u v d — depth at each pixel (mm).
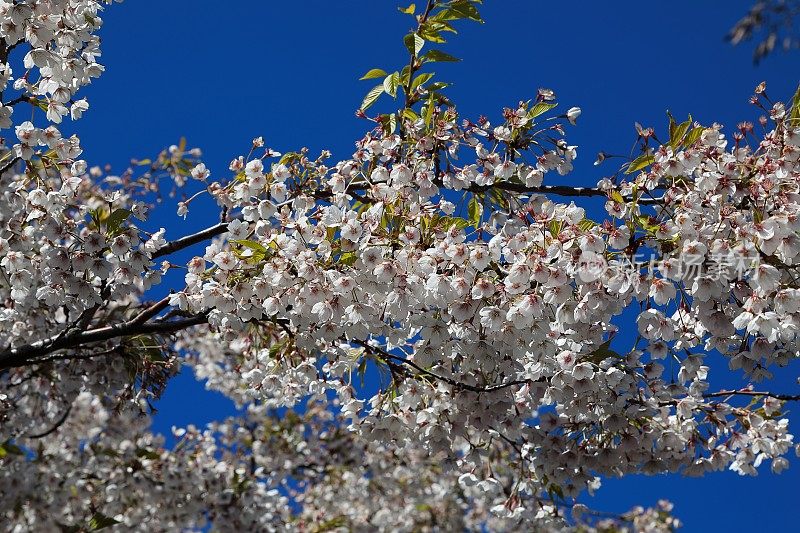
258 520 7926
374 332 3961
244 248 3988
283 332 5293
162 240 4305
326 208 3783
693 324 4102
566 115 4629
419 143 4484
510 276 3523
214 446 8445
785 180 3881
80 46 4340
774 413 4566
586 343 4059
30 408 6625
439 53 4664
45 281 4312
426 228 3910
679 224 3574
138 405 5547
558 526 4480
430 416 4480
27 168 4320
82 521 7398
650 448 4395
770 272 3383
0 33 4129
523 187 4691
